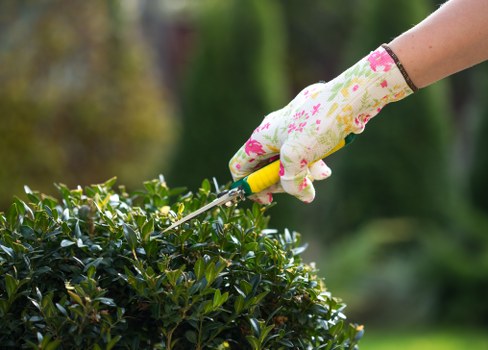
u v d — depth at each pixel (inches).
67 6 382.0
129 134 390.0
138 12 598.2
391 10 392.8
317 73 631.2
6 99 366.6
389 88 71.1
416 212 394.6
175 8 647.1
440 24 71.3
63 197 78.7
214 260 68.1
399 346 309.3
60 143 375.9
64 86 377.7
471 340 321.7
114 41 390.9
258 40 359.3
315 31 623.8
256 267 71.2
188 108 359.3
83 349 66.7
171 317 66.6
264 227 80.0
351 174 399.9
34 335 67.1
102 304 68.6
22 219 74.0
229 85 357.4
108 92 388.2
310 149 70.2
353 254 362.3
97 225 71.7
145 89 397.1
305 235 387.5
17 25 375.2
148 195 81.9
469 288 348.5
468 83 597.9
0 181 364.2
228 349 72.2
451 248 359.3
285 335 72.0
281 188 74.5
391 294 355.3
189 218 71.8
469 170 422.6
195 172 355.9
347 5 620.4
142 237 69.9
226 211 75.4
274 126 72.2
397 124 395.5
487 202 416.2
